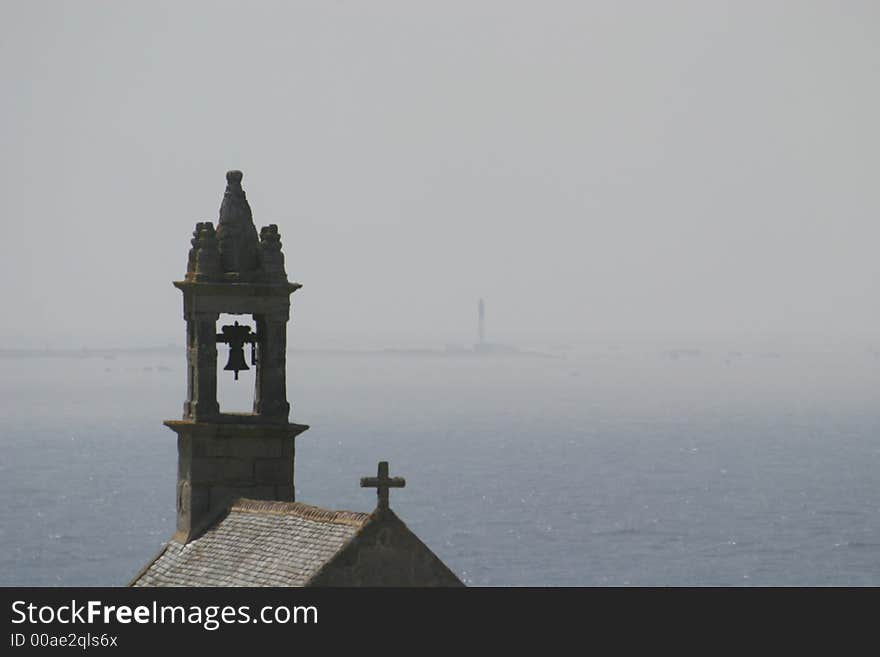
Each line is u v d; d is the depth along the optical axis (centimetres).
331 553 12975
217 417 15625
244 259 15862
